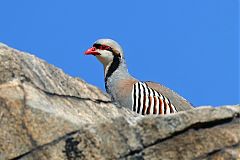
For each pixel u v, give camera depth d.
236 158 12.34
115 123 12.82
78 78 15.49
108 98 15.53
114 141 12.72
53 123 13.10
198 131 12.58
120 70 22.47
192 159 12.46
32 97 13.51
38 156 12.96
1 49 14.32
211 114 12.62
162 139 12.59
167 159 12.51
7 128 13.17
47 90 14.20
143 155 12.58
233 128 12.62
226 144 12.48
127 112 15.46
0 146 13.10
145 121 12.70
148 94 21.56
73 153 12.85
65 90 14.72
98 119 14.38
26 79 13.96
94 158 12.72
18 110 13.26
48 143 12.99
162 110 21.48
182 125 12.57
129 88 21.88
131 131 12.73
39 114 13.17
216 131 12.57
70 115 13.72
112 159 12.65
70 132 12.99
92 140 12.80
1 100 13.35
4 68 13.96
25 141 13.08
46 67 14.88
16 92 13.53
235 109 12.82
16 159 13.03
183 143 12.55
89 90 15.30
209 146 12.48
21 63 14.23
